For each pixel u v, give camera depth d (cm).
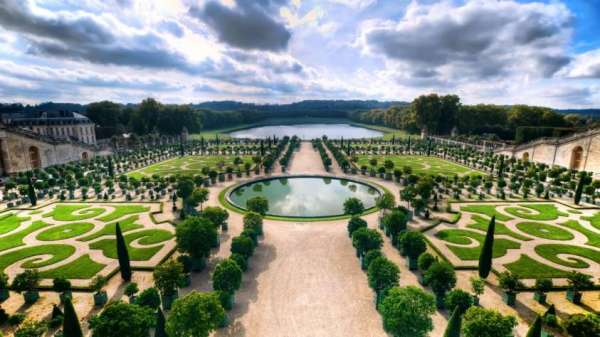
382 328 2558
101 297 2842
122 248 3128
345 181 7938
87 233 4475
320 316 2708
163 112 16362
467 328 2089
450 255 3803
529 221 4950
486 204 5853
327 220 5012
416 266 3481
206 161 10538
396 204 5897
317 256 3794
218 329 2534
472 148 12750
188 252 3344
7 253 3853
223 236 4397
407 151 12700
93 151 11588
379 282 2772
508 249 3975
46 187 6656
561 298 2950
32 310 2788
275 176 8162
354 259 3722
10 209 5550
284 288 3120
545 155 9981
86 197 6225
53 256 3775
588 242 4175
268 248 4016
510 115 16100
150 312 2245
